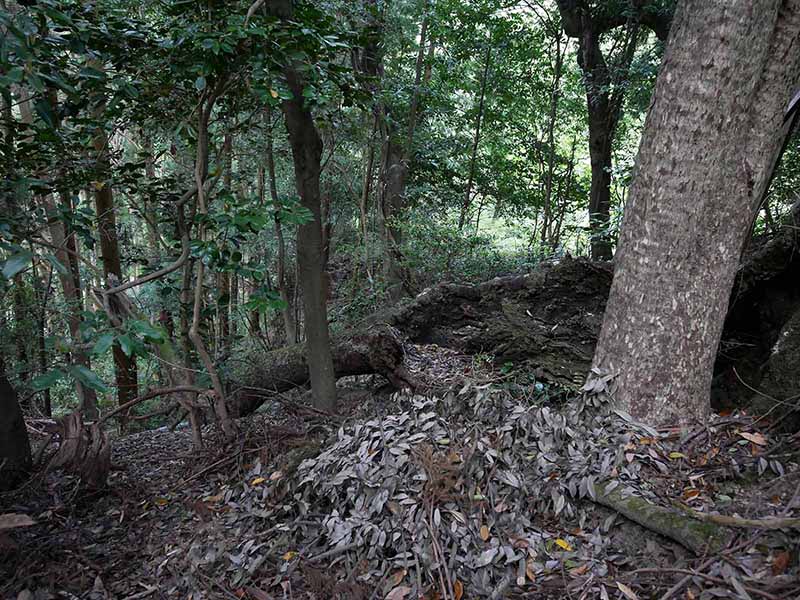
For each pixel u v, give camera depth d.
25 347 4.57
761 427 3.11
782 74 2.86
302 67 3.45
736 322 4.53
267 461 3.75
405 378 5.14
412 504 2.74
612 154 13.12
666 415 3.11
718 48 2.79
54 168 3.58
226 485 3.68
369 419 3.76
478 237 9.16
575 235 13.39
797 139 5.88
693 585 2.11
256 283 4.20
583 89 11.92
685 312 3.04
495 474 2.89
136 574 2.99
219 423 4.34
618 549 2.50
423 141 11.16
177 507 3.58
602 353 3.36
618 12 9.86
